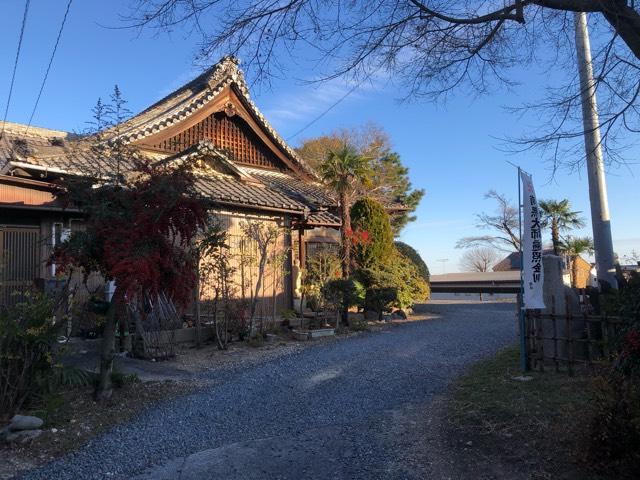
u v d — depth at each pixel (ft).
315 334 38.17
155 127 49.73
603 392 13.74
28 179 34.81
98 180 22.21
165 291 22.12
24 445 17.19
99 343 31.48
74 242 21.26
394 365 27.84
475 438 16.06
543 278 25.22
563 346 23.80
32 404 20.39
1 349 19.39
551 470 13.53
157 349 31.01
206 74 61.11
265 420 19.44
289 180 62.23
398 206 79.46
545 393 19.58
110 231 20.72
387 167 108.88
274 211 46.32
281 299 47.29
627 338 15.52
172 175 22.34
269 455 16.02
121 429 18.86
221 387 24.39
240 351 33.04
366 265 50.85
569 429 15.31
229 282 35.24
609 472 12.98
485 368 25.45
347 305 42.14
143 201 21.50
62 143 41.24
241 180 47.39
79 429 18.70
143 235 20.85
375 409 20.08
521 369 23.95
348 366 27.94
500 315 52.37
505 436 15.90
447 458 14.89
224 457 16.02
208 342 35.42
